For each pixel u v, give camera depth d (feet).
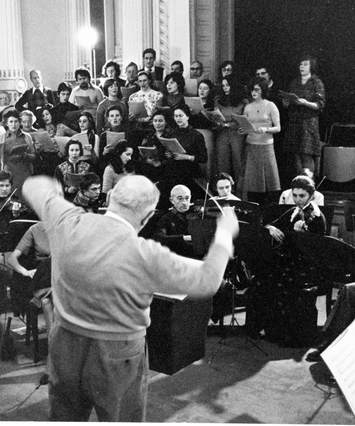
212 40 36.58
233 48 37.58
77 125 33.91
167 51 36.70
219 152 31.17
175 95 31.76
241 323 22.17
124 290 9.80
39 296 17.80
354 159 32.96
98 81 42.19
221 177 24.63
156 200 10.52
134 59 38.04
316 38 37.47
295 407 16.08
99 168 28.81
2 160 31.01
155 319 17.74
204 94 31.78
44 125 34.42
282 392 16.93
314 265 20.43
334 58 37.37
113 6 46.09
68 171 28.02
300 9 37.52
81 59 46.60
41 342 20.40
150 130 30.19
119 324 9.96
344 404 16.22
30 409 16.07
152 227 24.70
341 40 37.04
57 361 10.31
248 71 38.17
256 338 20.81
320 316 22.79
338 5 36.73
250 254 19.16
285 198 25.32
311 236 17.74
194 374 18.03
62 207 10.52
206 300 18.48
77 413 10.60
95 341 9.97
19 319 22.47
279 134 33.55
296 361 19.03
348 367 7.93
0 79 44.70
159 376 17.88
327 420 15.40
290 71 38.04
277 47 38.04
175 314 17.49
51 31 46.78
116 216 10.22
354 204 24.72
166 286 9.70
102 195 26.35
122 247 9.83
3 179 24.09
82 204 21.52
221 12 37.01
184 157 28.04
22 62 45.19
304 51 37.63
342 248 17.38
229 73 32.09
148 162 28.43
